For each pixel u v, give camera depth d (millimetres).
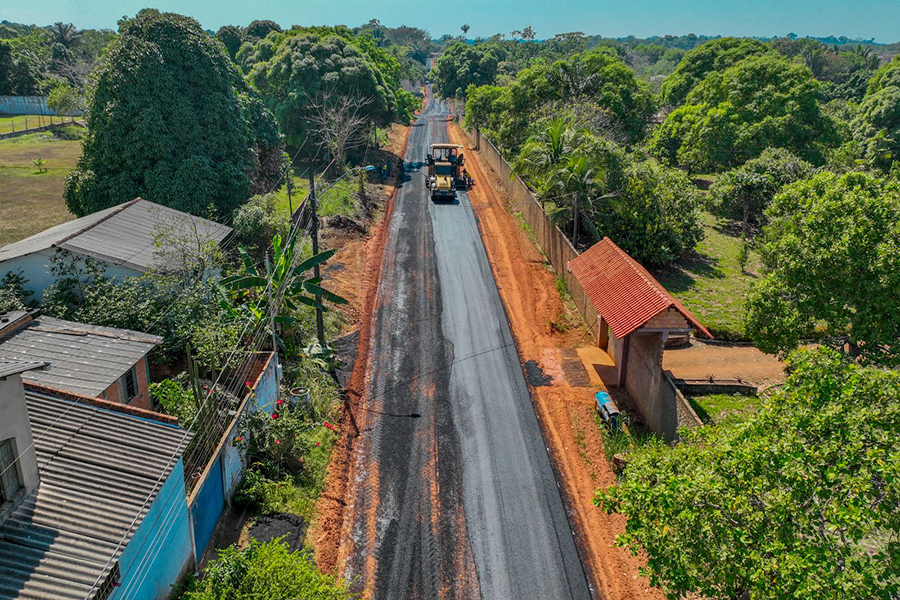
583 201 33406
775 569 8992
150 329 21594
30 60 90688
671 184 36688
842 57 149500
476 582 15297
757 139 52781
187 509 13438
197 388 17219
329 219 40000
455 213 45562
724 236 42375
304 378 22359
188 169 32219
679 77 80375
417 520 17203
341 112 52594
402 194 50781
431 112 113875
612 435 20891
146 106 32062
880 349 17250
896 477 8961
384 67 84375
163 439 13172
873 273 16531
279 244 24016
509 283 33438
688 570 10242
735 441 11164
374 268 35000
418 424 21422
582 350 26781
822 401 10719
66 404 13305
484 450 20203
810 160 51250
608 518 17500
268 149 42156
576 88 56438
